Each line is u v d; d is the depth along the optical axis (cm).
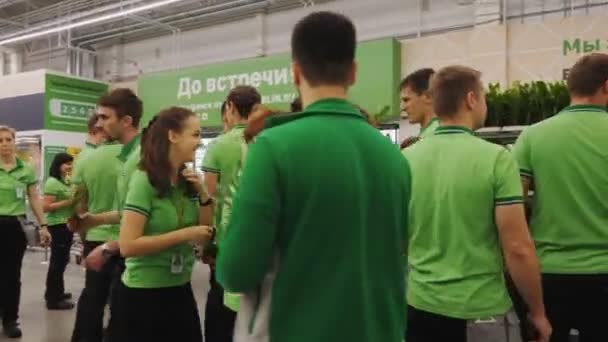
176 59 1088
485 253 147
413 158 160
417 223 157
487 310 146
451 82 157
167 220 188
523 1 718
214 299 261
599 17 574
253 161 101
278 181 100
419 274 157
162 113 192
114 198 295
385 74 681
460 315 147
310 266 101
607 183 169
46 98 895
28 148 913
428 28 809
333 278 102
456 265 149
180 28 1078
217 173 256
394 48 682
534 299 147
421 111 223
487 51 639
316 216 100
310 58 109
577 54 585
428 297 153
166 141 186
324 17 110
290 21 943
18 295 396
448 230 150
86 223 255
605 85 173
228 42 1019
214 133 878
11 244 387
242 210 99
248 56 992
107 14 966
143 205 184
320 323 101
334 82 110
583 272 170
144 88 930
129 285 194
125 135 249
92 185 292
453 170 150
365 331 105
